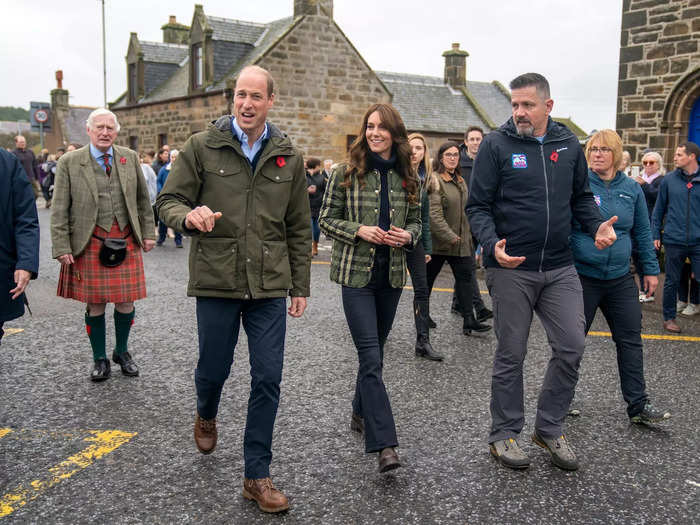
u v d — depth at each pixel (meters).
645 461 3.80
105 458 3.72
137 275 5.24
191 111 24.42
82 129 49.94
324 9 22.73
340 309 7.93
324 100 22.98
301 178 3.52
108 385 5.01
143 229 5.36
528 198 3.73
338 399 4.75
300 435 4.09
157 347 6.12
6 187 3.74
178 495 3.31
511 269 3.76
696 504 3.29
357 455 3.82
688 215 6.97
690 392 5.03
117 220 5.13
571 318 3.75
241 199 3.31
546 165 3.74
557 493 3.39
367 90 23.84
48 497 3.27
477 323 6.71
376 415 3.52
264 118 3.33
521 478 3.55
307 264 3.58
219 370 3.43
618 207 4.31
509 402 3.74
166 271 10.75
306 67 22.55
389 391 4.95
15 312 3.84
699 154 6.97
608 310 4.40
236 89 3.29
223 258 3.29
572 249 4.29
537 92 3.68
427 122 28.48
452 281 10.31
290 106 22.36
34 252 3.75
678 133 12.64
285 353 5.94
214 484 3.43
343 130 23.48
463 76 31.69
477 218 3.80
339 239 3.75
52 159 23.95
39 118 34.78
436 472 3.61
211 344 3.37
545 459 3.82
